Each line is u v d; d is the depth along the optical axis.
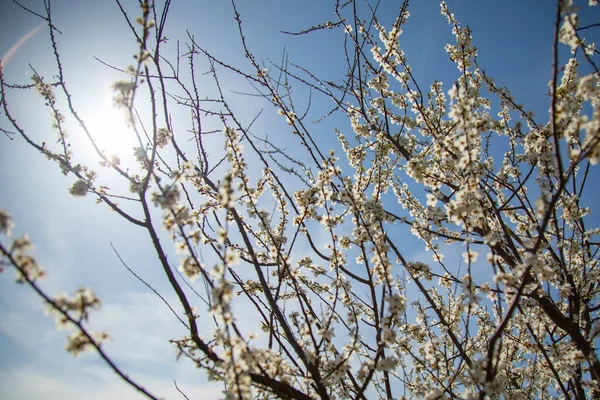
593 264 5.38
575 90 5.10
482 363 3.89
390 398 3.77
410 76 5.79
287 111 4.87
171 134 4.00
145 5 3.14
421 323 4.55
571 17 3.01
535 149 5.28
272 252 4.59
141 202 3.60
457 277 4.59
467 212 3.53
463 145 3.66
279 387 3.36
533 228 5.95
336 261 4.07
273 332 3.89
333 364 3.69
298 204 4.41
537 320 4.40
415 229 5.30
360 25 5.71
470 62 5.97
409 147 6.35
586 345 4.11
